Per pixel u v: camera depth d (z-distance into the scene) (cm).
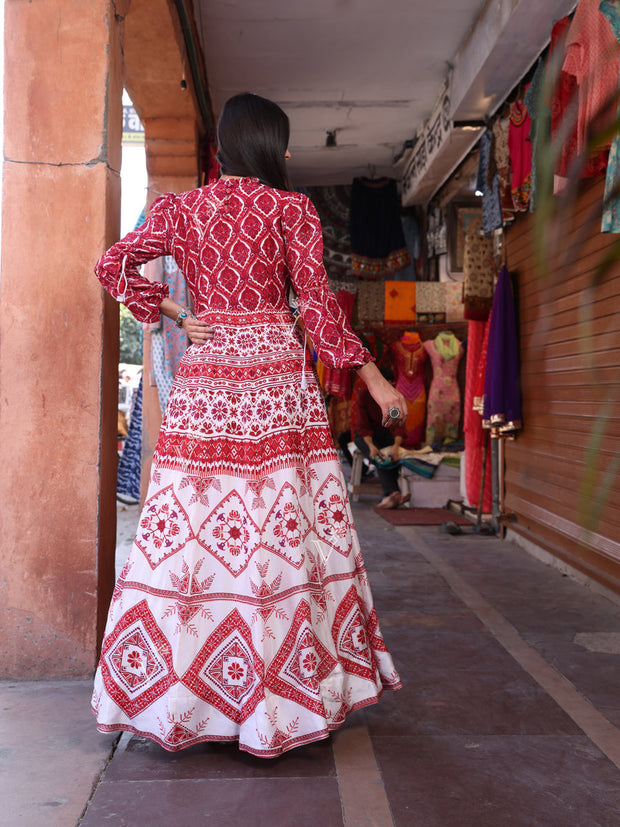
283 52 515
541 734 199
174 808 157
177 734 172
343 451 800
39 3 240
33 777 170
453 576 399
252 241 185
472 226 554
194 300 196
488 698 225
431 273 786
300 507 180
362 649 190
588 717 211
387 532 548
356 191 775
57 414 236
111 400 250
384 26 476
